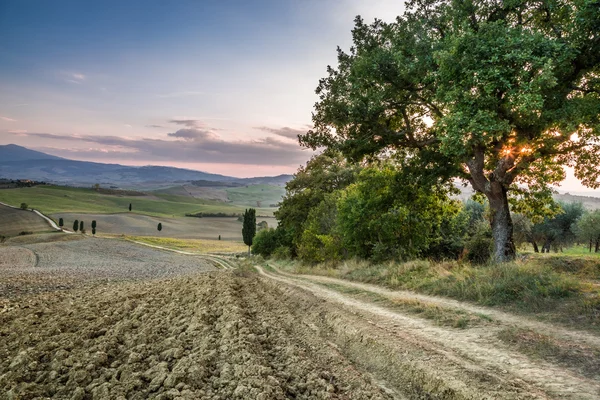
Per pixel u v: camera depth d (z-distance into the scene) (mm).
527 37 11492
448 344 7434
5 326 11500
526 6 13938
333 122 17547
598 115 12164
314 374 6645
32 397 6051
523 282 10422
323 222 33406
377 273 17312
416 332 8406
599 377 5449
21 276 29875
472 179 16859
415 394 6043
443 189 19516
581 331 7281
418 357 6848
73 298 17594
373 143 17922
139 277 32688
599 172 14992
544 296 9516
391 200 20516
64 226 116812
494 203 15625
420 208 20953
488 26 12367
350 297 13328
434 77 13977
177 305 13297
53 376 6828
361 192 24031
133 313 12086
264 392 5613
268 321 10742
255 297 15227
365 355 7715
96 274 34531
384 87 16531
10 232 98688
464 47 12461
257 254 54750
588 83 13000
